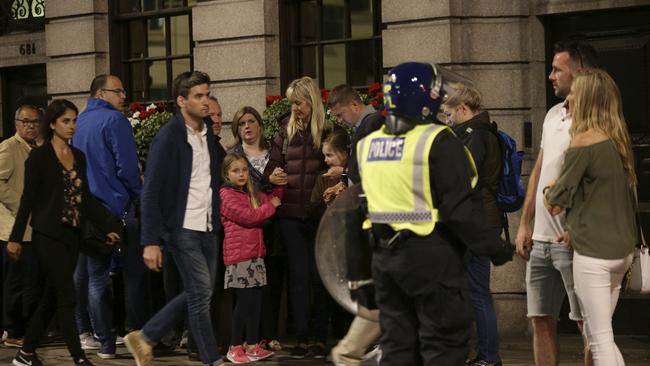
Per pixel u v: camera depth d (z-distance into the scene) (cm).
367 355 796
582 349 1139
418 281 702
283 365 1103
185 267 981
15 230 1058
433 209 701
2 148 1294
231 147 1200
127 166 1135
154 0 1556
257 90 1420
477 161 936
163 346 1175
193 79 983
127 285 1148
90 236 1103
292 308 1141
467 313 709
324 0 1402
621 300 1199
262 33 1412
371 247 728
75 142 1152
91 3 1575
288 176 1130
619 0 1195
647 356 1112
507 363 1084
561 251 847
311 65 1418
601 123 804
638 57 1202
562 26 1248
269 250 1170
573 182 797
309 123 1127
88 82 1586
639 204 1205
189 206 980
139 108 1395
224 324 1271
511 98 1255
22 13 1694
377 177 713
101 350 1162
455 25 1257
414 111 707
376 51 1359
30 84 1720
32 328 1087
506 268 1247
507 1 1254
